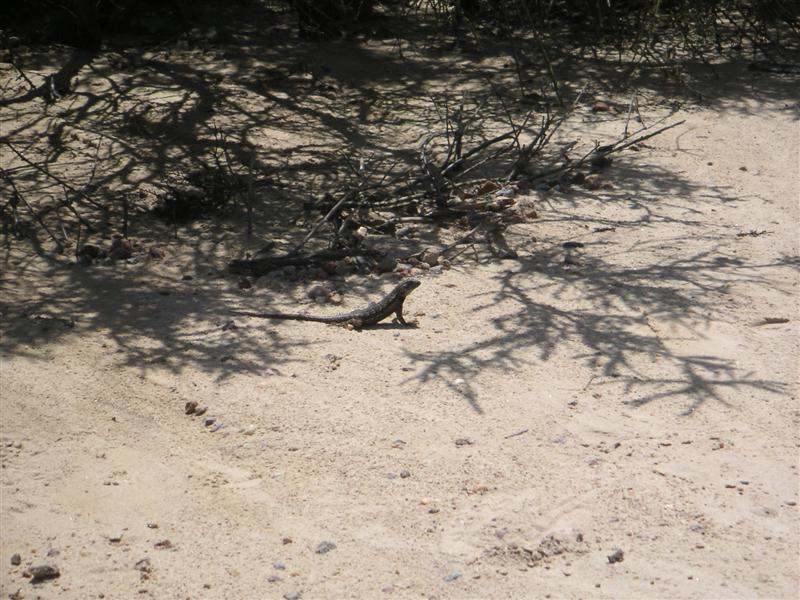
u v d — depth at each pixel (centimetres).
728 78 1428
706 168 1099
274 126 1205
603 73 1435
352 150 1140
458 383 630
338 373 643
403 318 725
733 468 540
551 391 623
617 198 1009
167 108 1237
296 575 457
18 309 719
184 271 804
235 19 1730
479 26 1614
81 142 1106
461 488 521
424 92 1364
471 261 842
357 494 519
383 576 455
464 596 441
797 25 1391
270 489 526
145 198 957
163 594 445
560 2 1400
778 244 889
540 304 752
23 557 470
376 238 889
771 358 668
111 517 503
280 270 801
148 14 1666
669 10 1150
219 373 641
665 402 610
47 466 544
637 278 803
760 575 454
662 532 486
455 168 1065
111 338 682
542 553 470
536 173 1077
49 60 1399
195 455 558
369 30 1656
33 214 898
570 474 533
